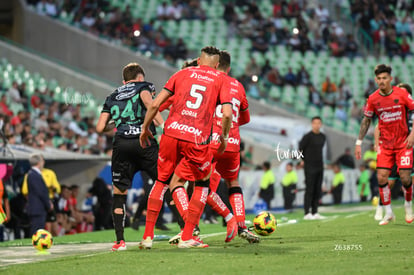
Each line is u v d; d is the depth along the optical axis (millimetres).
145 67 72375
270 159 61688
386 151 25812
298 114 70688
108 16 78875
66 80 67875
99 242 24984
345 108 73375
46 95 60406
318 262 14672
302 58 82375
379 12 89375
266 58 80875
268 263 14641
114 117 19281
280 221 33875
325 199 53750
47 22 76562
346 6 89188
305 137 35531
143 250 18000
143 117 19109
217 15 85750
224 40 81938
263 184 48094
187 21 83875
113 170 19203
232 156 19594
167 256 16266
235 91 19547
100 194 37938
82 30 75562
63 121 55625
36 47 76750
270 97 71375
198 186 17984
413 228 23906
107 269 14422
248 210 47406
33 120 50906
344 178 55906
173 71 71562
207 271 13633
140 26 77125
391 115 25422
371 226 25562
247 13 84938
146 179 29547
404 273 12859
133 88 19312
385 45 87188
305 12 87500
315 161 35531
